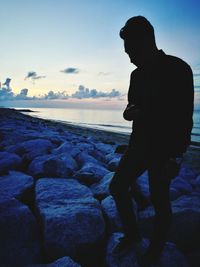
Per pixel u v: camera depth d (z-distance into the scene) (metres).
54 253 2.27
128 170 1.99
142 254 2.19
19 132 8.32
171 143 1.84
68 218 2.42
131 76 2.06
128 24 1.83
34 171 4.05
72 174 4.20
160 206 1.97
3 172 3.92
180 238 2.66
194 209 2.78
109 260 2.20
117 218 2.67
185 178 4.89
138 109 1.89
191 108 1.78
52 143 6.61
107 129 23.67
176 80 1.75
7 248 2.22
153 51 1.85
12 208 2.55
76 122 34.97
